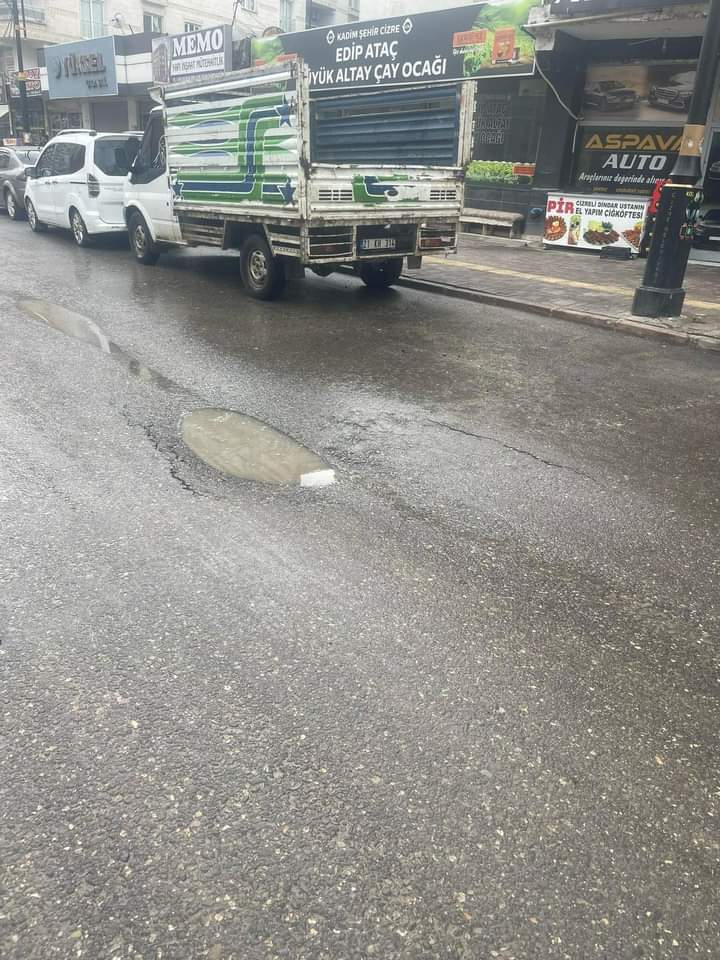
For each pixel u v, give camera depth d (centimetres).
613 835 225
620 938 195
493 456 499
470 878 210
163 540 375
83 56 2867
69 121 3375
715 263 1373
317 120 1462
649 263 895
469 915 200
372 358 726
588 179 1569
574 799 237
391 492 440
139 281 1080
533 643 310
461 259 1352
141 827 221
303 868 211
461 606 332
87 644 297
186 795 232
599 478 472
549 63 1407
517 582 353
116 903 199
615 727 267
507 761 250
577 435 544
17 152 1862
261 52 2027
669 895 207
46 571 345
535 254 1439
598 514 424
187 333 789
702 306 984
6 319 806
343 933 194
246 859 212
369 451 499
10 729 255
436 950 191
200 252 1442
